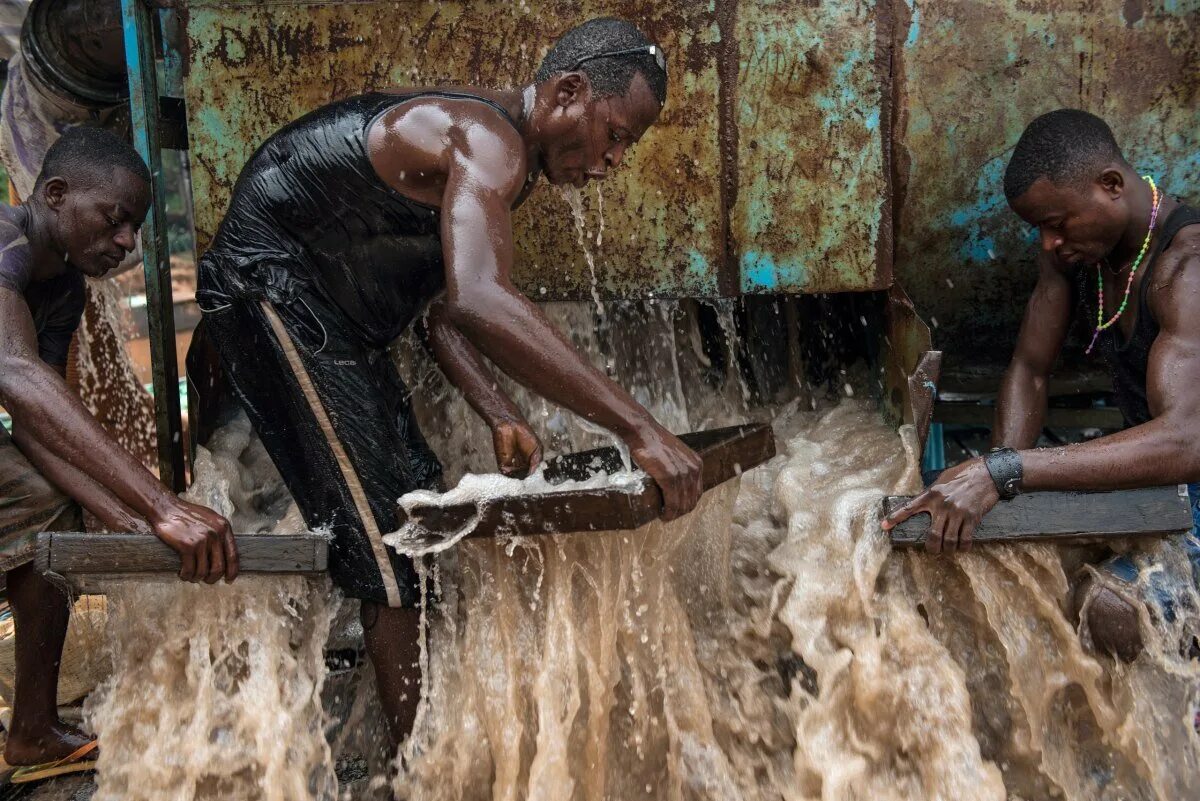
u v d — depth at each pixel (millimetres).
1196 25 2885
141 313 8195
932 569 2502
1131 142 2975
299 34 2840
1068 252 2660
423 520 2207
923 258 3111
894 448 2906
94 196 2432
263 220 2307
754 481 2900
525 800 2355
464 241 2047
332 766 2420
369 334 2391
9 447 2424
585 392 2043
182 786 2354
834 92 2865
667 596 2416
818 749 2369
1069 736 2480
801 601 2482
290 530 2727
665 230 2924
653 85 2238
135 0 2805
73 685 2928
